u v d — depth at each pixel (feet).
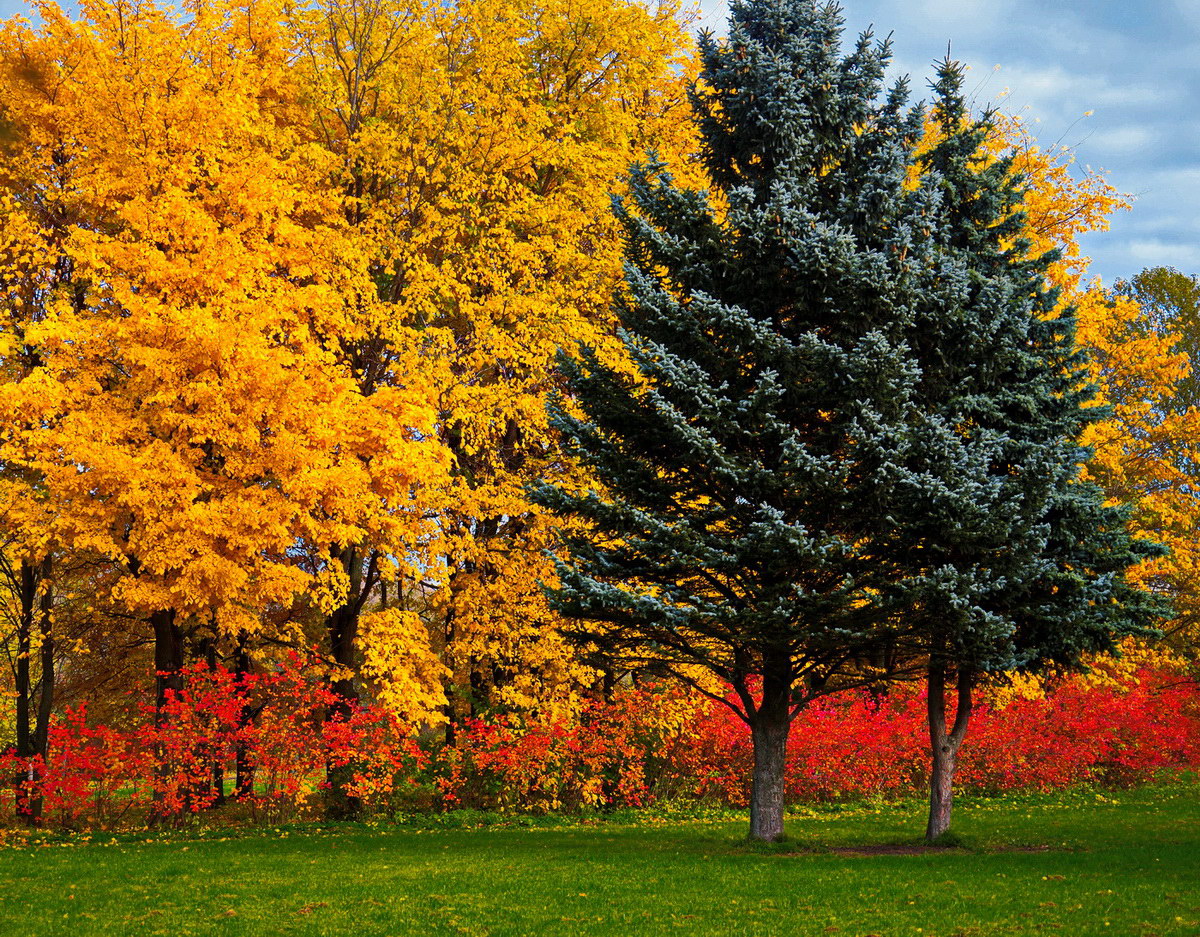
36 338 46.85
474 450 57.72
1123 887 33.83
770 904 32.12
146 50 51.49
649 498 45.39
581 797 64.28
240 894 34.60
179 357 47.57
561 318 60.34
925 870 37.99
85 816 55.01
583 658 48.42
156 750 53.01
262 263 50.85
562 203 61.93
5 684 71.20
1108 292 101.04
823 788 71.05
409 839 49.96
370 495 51.08
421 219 60.54
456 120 61.05
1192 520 86.02
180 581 46.42
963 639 41.09
